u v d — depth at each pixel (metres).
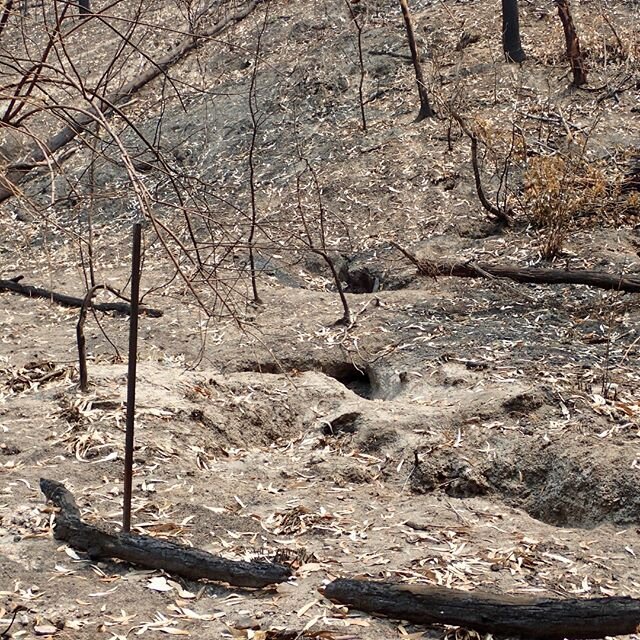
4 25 6.05
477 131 13.12
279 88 16.23
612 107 13.80
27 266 12.99
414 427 7.22
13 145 15.93
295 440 7.50
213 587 5.01
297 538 5.67
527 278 10.28
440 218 12.32
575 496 6.48
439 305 9.93
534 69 14.91
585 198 11.70
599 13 16.06
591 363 8.16
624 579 5.24
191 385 7.81
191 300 10.57
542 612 4.46
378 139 14.29
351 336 9.37
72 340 9.67
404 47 16.47
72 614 4.72
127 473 5.39
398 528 5.81
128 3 20.16
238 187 14.07
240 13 19.03
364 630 4.59
